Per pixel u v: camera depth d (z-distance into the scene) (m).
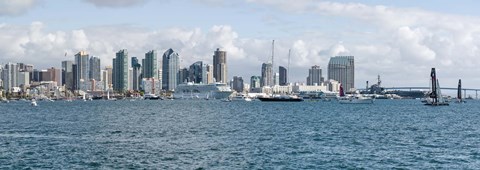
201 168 76.44
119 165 78.62
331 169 75.44
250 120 184.88
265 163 80.19
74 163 79.94
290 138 114.88
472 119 192.00
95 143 105.06
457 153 90.62
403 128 145.00
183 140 111.38
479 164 79.62
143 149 95.69
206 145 101.81
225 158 84.88
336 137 117.25
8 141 107.06
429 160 83.00
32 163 79.62
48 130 136.75
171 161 82.19
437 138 115.69
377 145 101.69
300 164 79.25
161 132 132.12
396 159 83.75
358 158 84.62
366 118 198.62
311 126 152.50
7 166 77.31
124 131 134.75
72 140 110.19
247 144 103.25
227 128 145.50
